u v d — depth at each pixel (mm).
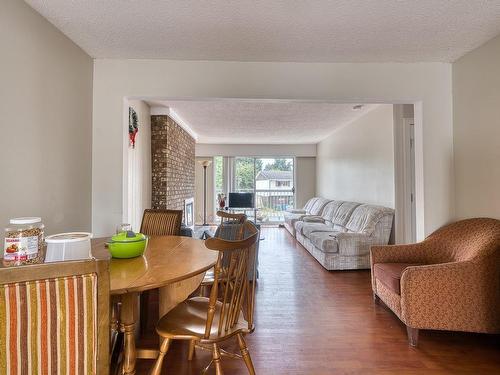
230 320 1449
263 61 2736
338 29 2176
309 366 1879
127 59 2678
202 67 2713
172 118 4793
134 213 3760
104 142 2664
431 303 2117
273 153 8242
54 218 2150
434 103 2805
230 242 1272
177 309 1689
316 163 8328
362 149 5047
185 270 1385
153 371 1486
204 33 2234
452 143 2816
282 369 1850
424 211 2795
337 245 3965
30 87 1894
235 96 2723
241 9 1926
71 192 2355
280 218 8555
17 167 1792
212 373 1817
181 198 5500
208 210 8273
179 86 2697
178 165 5238
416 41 2375
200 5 1884
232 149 8172
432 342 2172
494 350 2070
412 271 2133
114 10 1938
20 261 1288
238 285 1454
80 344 809
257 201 8523
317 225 5324
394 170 3971
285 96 2748
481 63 2467
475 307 2115
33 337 764
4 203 1693
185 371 1845
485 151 2447
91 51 2527
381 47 2473
